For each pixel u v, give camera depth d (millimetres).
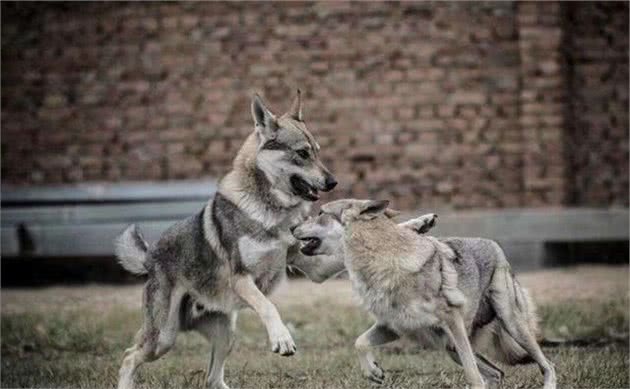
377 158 26000
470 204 26016
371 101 26016
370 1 26047
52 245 25016
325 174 14430
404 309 13078
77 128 26516
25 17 26562
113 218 25234
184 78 26344
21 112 26531
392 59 26031
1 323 20250
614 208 26375
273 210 14305
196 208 25141
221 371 14750
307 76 26094
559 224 24875
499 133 26047
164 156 26375
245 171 14430
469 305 13438
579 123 26391
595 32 26484
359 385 15070
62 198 25656
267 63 26172
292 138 14422
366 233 13211
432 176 26016
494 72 26062
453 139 26047
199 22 26281
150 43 26422
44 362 17812
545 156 25875
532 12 25875
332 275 14805
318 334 19438
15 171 26500
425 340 13438
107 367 16797
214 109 26281
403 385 15086
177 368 16719
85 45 26484
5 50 26547
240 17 26219
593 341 18328
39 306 22297
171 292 14547
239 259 14211
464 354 12914
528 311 14094
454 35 26031
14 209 25297
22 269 25844
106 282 25719
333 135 26031
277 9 26172
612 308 19938
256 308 13875
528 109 25891
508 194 26016
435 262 13148
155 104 26406
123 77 26438
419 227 13633
